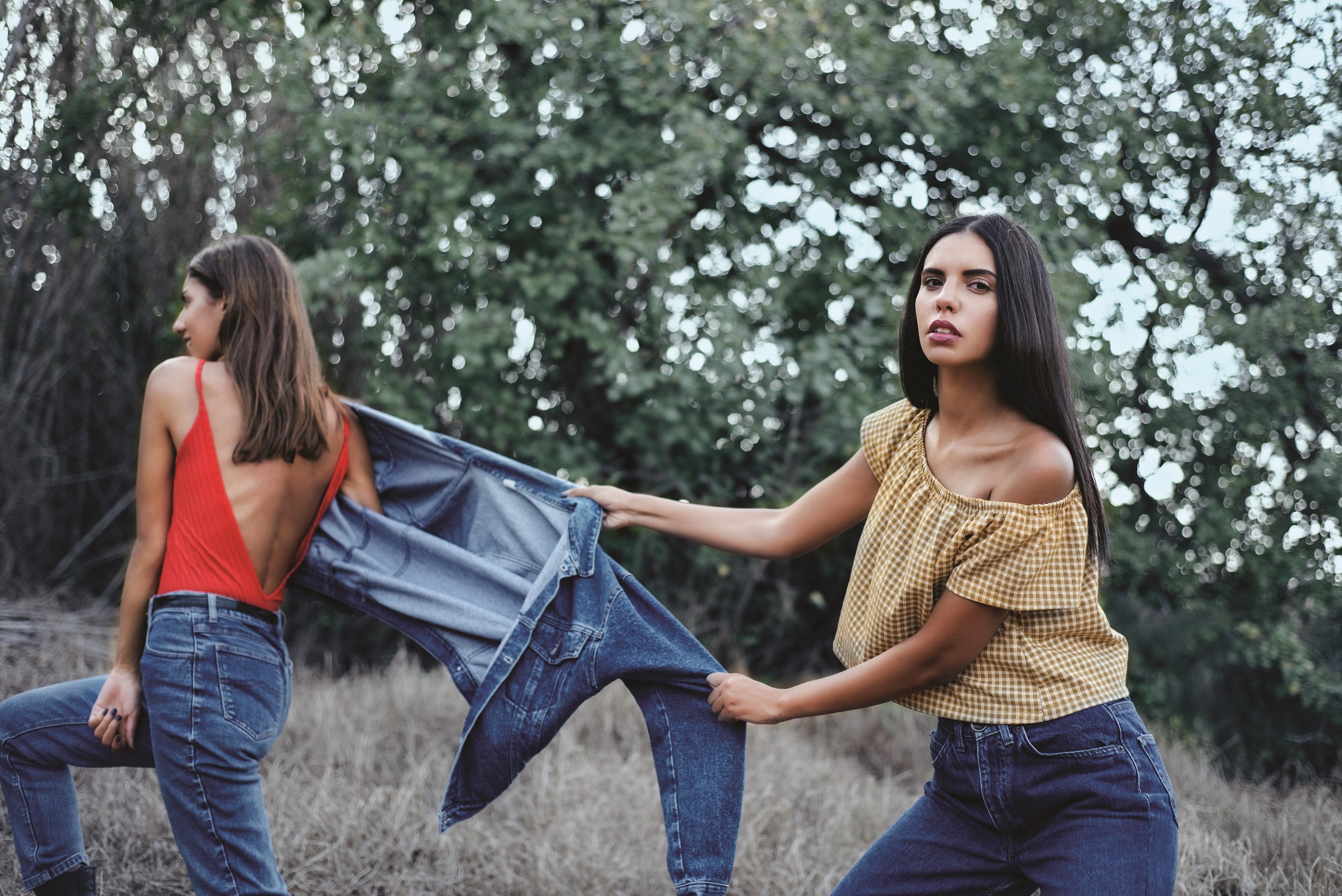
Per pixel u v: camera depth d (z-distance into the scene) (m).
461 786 2.10
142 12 4.89
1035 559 1.64
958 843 1.80
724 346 5.80
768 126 6.72
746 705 1.92
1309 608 5.70
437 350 6.06
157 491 2.04
